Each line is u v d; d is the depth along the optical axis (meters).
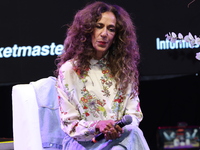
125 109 5.54
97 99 5.35
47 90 6.03
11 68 9.42
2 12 9.48
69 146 5.34
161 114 10.16
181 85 10.11
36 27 9.45
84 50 5.47
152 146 10.12
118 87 5.48
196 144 7.64
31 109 5.80
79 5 9.38
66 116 5.27
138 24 9.34
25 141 5.70
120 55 5.64
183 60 9.27
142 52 9.30
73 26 5.61
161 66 9.28
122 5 9.33
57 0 9.44
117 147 4.94
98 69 5.53
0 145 7.30
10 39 9.45
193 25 9.34
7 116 10.34
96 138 5.04
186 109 10.10
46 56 9.41
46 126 5.77
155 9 9.37
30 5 9.48
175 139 7.67
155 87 10.16
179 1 9.38
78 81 5.38
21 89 5.90
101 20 5.43
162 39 9.33
